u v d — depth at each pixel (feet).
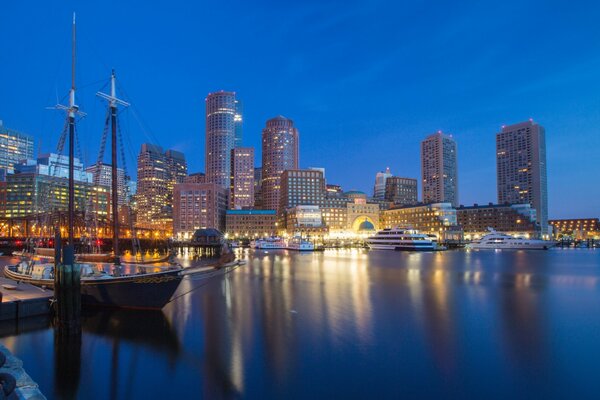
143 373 92.27
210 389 84.53
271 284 230.07
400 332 122.83
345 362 98.37
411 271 319.27
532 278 268.82
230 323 133.08
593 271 318.04
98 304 149.38
